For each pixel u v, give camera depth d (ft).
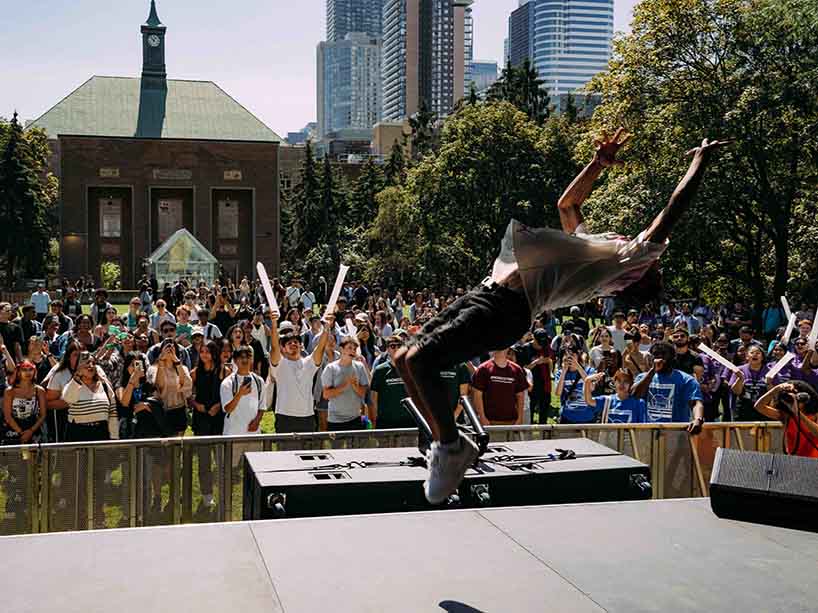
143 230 272.31
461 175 178.19
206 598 11.78
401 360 11.37
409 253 212.84
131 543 13.88
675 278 126.41
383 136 590.96
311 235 291.17
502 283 11.28
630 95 114.52
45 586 12.13
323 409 39.68
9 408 33.83
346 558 13.42
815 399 25.90
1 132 267.18
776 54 107.24
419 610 11.50
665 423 29.17
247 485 19.19
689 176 11.45
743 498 15.83
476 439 13.25
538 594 12.15
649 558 13.73
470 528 15.03
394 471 18.28
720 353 52.75
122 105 282.56
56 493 24.17
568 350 38.88
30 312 56.34
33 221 244.22
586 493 18.72
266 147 281.74
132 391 36.01
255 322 53.83
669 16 111.55
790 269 129.39
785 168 111.24
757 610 11.77
